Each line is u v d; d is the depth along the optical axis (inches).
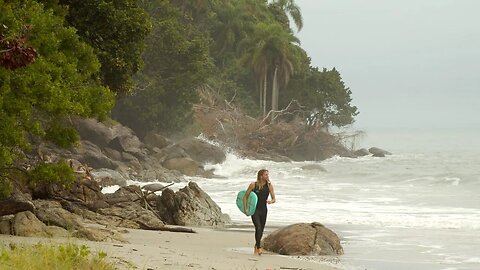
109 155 2149.4
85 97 703.1
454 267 659.4
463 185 1745.8
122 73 1037.8
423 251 757.3
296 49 3715.6
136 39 1038.4
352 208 1239.5
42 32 651.5
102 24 971.3
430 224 1011.9
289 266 614.2
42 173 666.8
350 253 738.2
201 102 3319.4
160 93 2618.1
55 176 669.9
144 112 2640.3
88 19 952.9
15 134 592.1
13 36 406.0
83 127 2135.8
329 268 623.2
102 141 2158.0
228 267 559.8
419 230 950.4
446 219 1066.7
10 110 595.8
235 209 1210.6
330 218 1090.1
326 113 3801.7
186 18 3378.4
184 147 2529.5
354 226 999.0
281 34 3654.0
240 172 2482.8
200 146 2549.2
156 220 925.8
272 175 2298.2
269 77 3713.1
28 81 598.5
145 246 655.8
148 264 516.7
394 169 2423.7
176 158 2359.7
